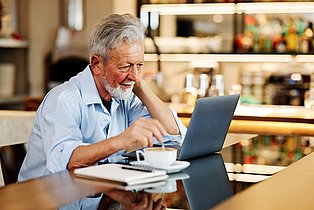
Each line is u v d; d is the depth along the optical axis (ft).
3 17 20.83
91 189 5.03
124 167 5.75
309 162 6.71
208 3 14.78
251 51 14.62
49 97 7.08
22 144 7.53
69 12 22.20
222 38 15.87
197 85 15.62
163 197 4.85
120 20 7.01
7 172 7.10
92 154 6.04
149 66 16.88
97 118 7.34
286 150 7.76
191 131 6.43
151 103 7.91
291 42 14.21
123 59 6.97
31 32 22.15
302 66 15.24
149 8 15.46
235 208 4.40
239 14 14.90
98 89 7.41
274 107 14.12
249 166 6.47
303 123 12.15
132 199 4.75
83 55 21.77
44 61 22.57
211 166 6.37
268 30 14.60
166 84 16.70
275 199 4.70
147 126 5.97
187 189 5.17
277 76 15.08
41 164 7.07
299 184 5.35
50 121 6.68
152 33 15.80
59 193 4.88
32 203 4.56
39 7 22.25
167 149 5.96
